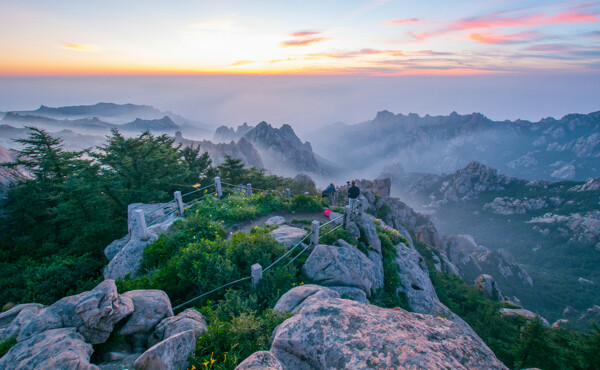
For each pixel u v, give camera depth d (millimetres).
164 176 25234
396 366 4137
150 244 12727
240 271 10281
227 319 7496
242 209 16516
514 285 90312
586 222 144000
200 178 31625
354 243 14336
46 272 14945
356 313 5336
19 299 13953
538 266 136625
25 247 19609
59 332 5820
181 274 9820
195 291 9781
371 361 4262
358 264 11859
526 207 177875
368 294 11781
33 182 23391
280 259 10922
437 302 16641
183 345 5652
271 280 9750
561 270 128750
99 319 6074
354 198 15766
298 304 7621
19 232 21906
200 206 16922
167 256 12141
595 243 135125
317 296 7602
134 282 9977
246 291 9438
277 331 5699
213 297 9336
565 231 148750
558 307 86750
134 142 23266
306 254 12039
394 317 5387
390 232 21172
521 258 145750
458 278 29156
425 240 62750
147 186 22891
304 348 4695
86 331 5992
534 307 84000
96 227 19469
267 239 11773
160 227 14414
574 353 13484
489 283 29734
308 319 5246
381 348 4484
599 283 110812
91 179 21328
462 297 22203
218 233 13711
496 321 18250
